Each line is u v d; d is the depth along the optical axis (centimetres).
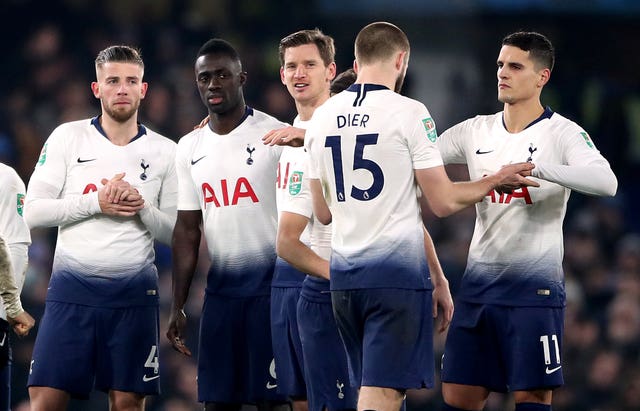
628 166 6856
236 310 2786
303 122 2712
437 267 2639
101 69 2819
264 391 2788
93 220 2783
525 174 2358
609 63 7106
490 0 7144
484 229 2603
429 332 2333
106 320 2778
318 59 2683
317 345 2589
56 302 2791
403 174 2300
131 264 2794
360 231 2309
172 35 6762
